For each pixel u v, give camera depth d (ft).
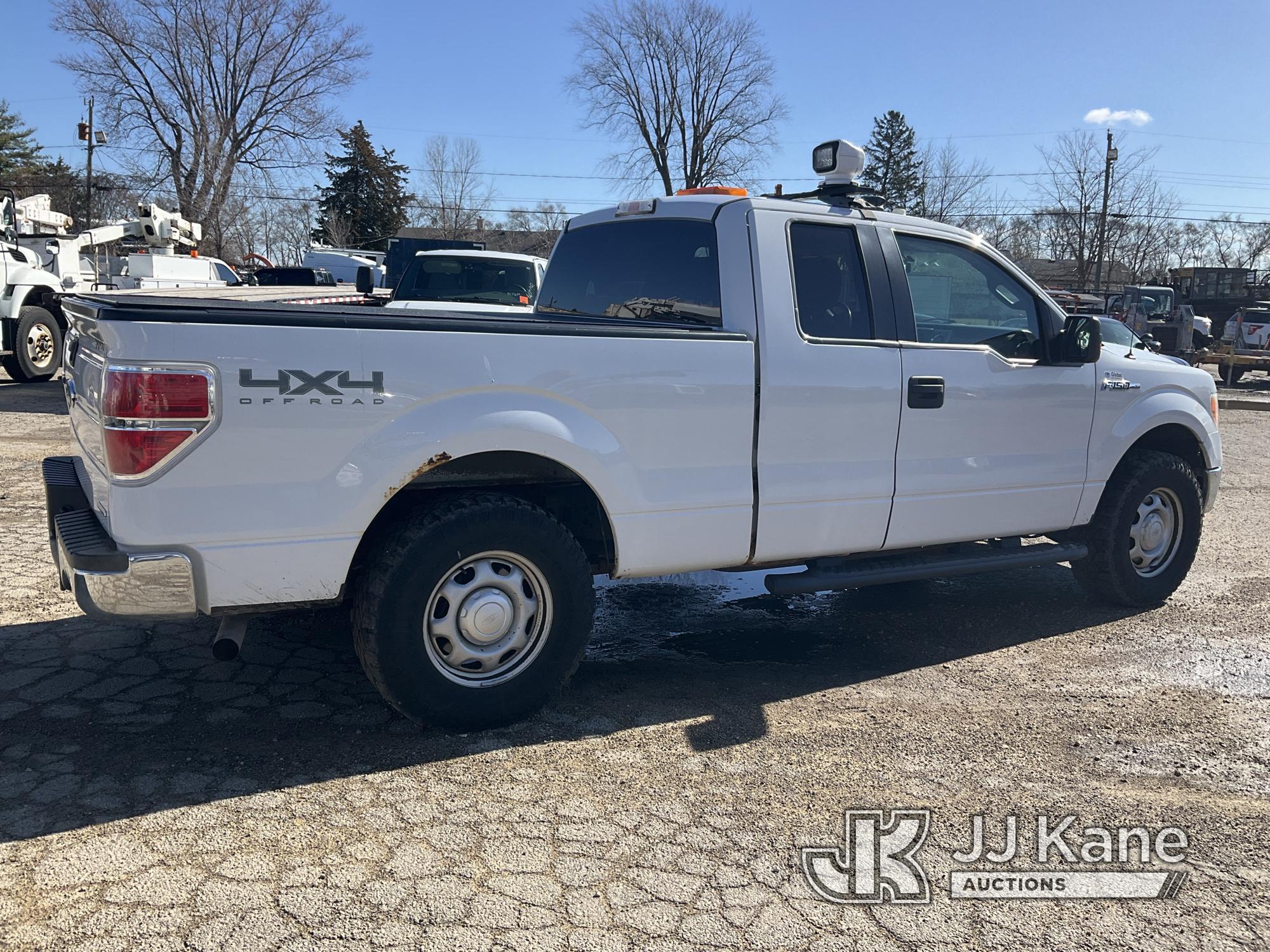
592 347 11.91
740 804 10.48
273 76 152.97
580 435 11.87
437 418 11.10
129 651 14.39
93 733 11.69
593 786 10.80
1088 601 18.43
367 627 11.19
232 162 155.94
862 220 14.35
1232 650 15.88
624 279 15.21
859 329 14.08
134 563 10.07
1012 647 15.98
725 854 9.50
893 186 223.51
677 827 9.98
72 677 13.35
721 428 12.85
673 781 10.98
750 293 13.23
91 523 11.32
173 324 9.96
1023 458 15.75
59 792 10.27
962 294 15.29
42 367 49.67
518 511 11.70
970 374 14.93
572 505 13.39
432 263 33.94
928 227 15.08
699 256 13.92
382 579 11.10
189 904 8.41
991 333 15.47
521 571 12.04
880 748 11.98
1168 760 11.81
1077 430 16.37
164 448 9.97
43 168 212.84
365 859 9.21
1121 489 17.19
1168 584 18.04
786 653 15.57
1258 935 8.46
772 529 13.46
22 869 8.84
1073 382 16.17
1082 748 12.10
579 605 12.28
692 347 12.57
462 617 11.69
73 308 12.16
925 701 13.56
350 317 10.74
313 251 107.86
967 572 15.46
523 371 11.53
